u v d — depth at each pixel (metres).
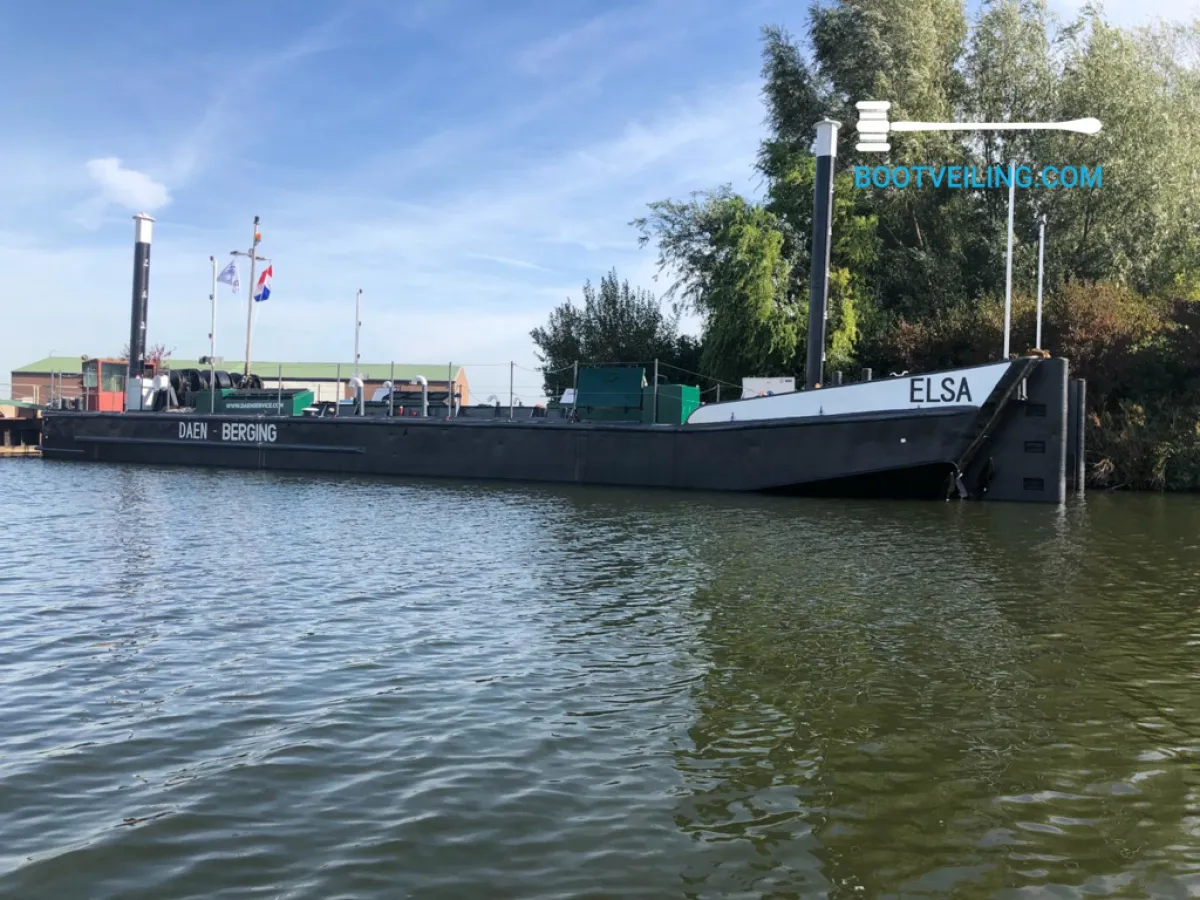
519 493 23.73
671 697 7.43
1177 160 34.28
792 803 5.56
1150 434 28.03
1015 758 6.24
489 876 4.74
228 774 5.95
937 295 35.94
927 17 37.66
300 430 31.86
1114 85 34.19
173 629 9.50
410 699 7.36
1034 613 10.27
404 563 13.30
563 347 45.09
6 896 4.55
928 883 4.69
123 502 21.45
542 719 6.93
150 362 46.09
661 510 19.91
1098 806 5.54
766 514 19.27
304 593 11.23
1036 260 34.72
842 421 22.50
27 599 10.86
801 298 34.53
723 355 34.69
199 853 4.96
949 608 10.49
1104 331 29.53
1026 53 37.28
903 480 22.61
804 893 4.60
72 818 5.36
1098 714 7.07
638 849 5.02
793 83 39.53
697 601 10.81
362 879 4.71
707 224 39.06
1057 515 19.72
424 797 5.62
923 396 21.72
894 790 5.75
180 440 34.34
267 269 37.06
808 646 8.89
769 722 6.88
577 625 9.68
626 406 26.56
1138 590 11.54
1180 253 34.91
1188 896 4.58
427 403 31.88
